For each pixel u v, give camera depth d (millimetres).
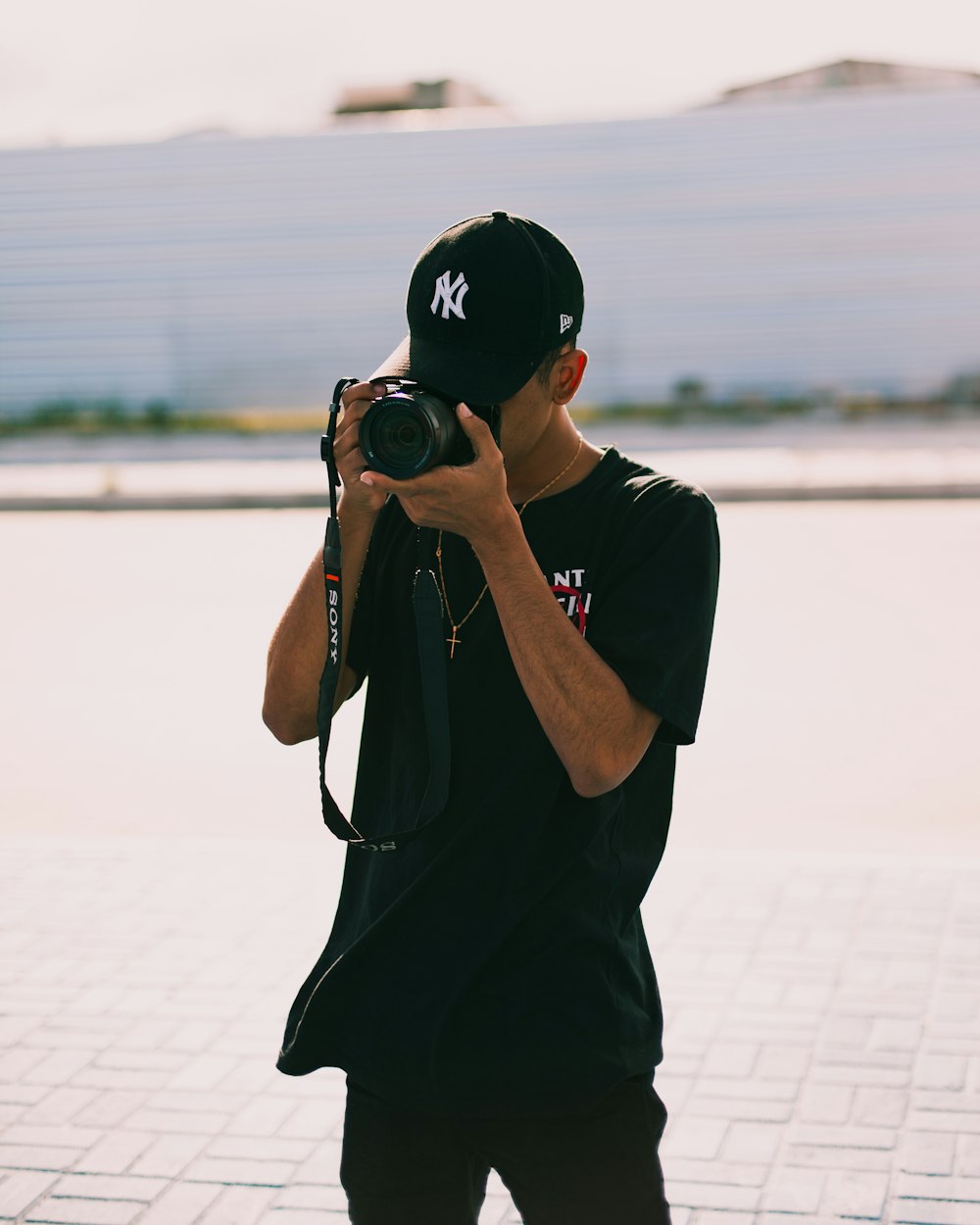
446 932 1622
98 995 3896
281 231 19672
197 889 4668
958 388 18359
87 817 5480
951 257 18156
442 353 1553
